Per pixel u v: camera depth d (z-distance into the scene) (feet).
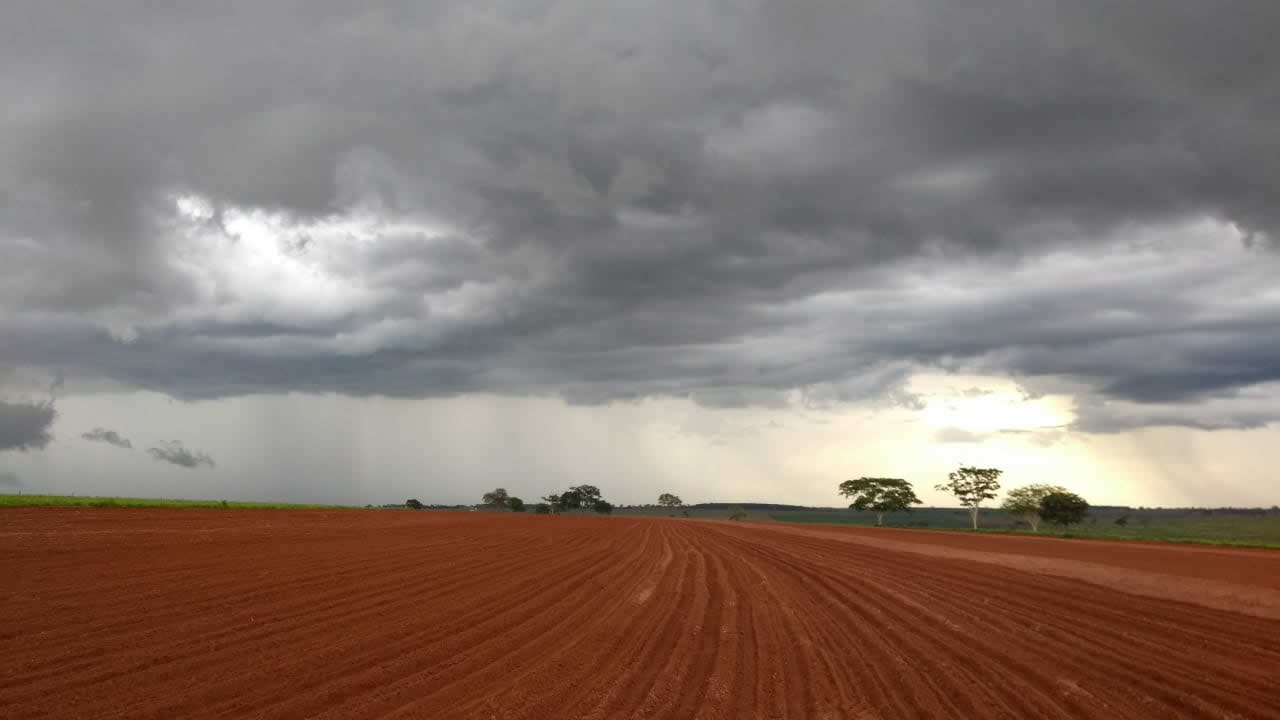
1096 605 60.54
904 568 92.43
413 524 159.53
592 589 61.16
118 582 49.44
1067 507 301.22
